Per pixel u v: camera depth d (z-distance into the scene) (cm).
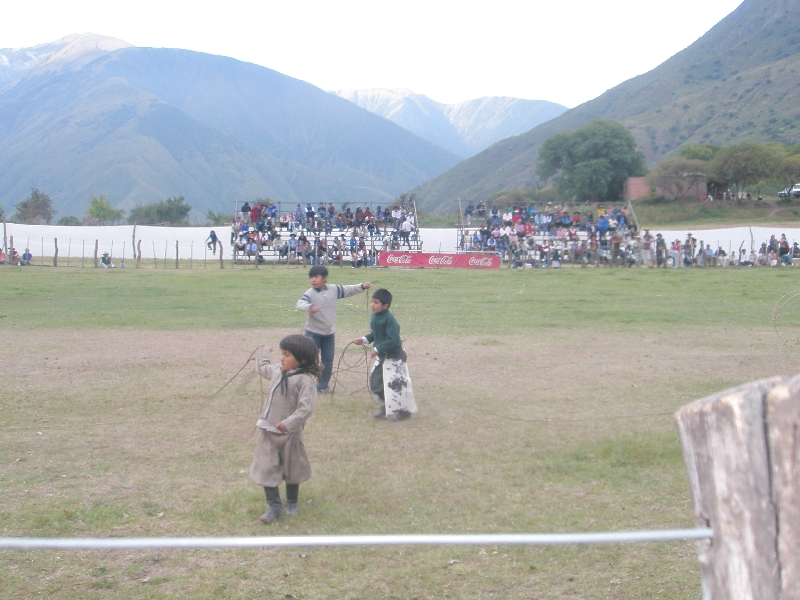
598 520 590
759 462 221
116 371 1136
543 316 1847
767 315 1850
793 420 213
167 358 1247
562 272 3447
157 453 750
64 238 4306
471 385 1077
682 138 13950
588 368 1195
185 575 497
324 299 996
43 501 612
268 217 4384
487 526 577
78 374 1109
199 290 2498
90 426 842
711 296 2336
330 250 3928
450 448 778
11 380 1057
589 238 4038
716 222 6319
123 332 1538
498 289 2620
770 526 219
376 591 481
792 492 214
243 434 817
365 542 301
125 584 483
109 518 581
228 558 525
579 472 705
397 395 878
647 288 2634
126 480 671
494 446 786
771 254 3819
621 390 1046
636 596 475
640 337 1512
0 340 1395
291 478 588
